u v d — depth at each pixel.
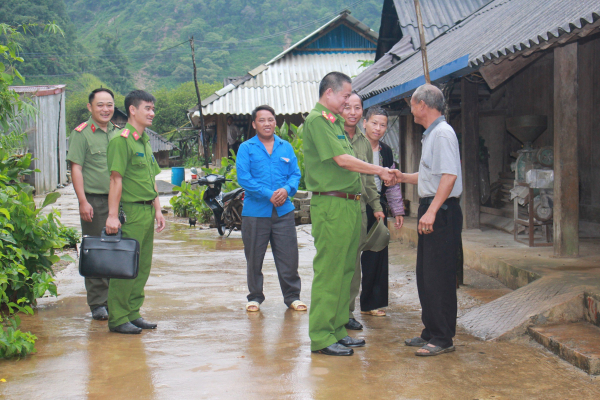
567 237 5.36
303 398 2.80
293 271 4.80
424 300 3.64
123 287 3.98
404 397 2.82
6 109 5.24
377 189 4.57
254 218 4.72
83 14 165.25
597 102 6.65
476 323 4.09
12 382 3.01
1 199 4.39
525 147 6.66
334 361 3.38
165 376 3.11
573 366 3.27
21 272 4.27
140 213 4.11
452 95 8.23
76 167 4.46
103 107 4.56
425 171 3.61
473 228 7.37
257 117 4.87
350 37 21.66
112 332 4.05
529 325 3.84
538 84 7.65
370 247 4.19
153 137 53.53
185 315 4.56
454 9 12.16
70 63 94.50
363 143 4.21
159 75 130.75
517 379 3.07
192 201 12.84
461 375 3.14
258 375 3.13
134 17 153.00
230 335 3.96
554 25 4.71
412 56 9.98
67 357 3.45
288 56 21.11
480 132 9.23
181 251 8.18
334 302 3.54
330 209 3.55
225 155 19.03
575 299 3.94
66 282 5.89
